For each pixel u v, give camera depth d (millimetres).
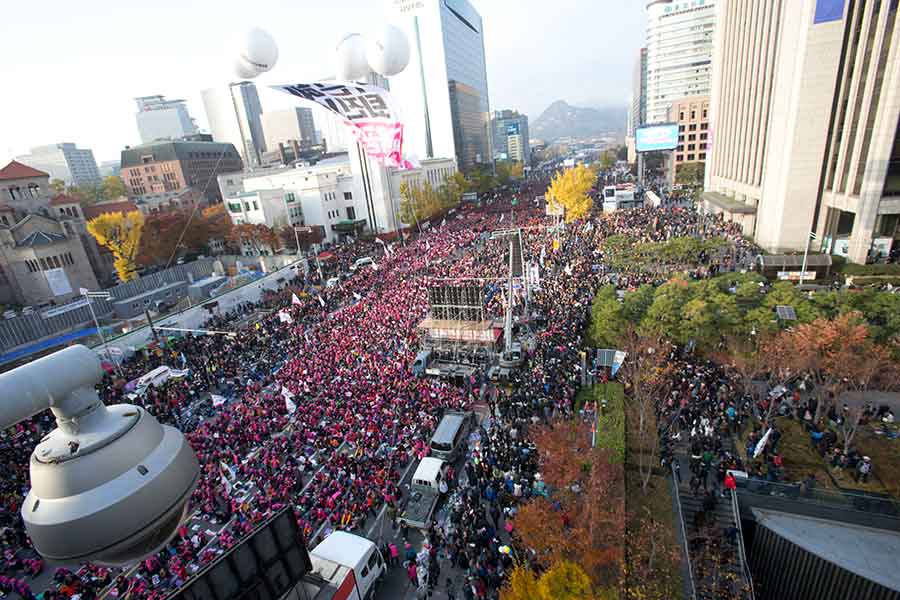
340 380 33312
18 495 24312
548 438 21375
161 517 3854
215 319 52344
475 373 34281
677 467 22969
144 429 4141
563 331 37656
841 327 24734
